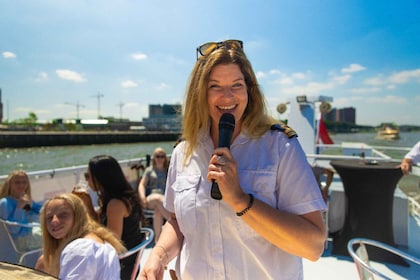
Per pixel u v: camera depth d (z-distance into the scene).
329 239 3.86
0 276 1.08
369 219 3.24
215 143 1.18
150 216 4.14
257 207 0.93
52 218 1.87
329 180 4.00
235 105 1.10
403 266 3.11
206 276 1.09
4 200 3.01
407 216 3.56
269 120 1.15
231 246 1.06
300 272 1.12
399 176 3.20
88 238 1.86
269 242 1.05
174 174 1.33
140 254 2.19
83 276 1.54
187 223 1.13
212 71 1.11
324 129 8.66
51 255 1.95
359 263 1.67
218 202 1.07
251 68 1.15
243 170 1.07
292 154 1.04
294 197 1.01
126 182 2.62
